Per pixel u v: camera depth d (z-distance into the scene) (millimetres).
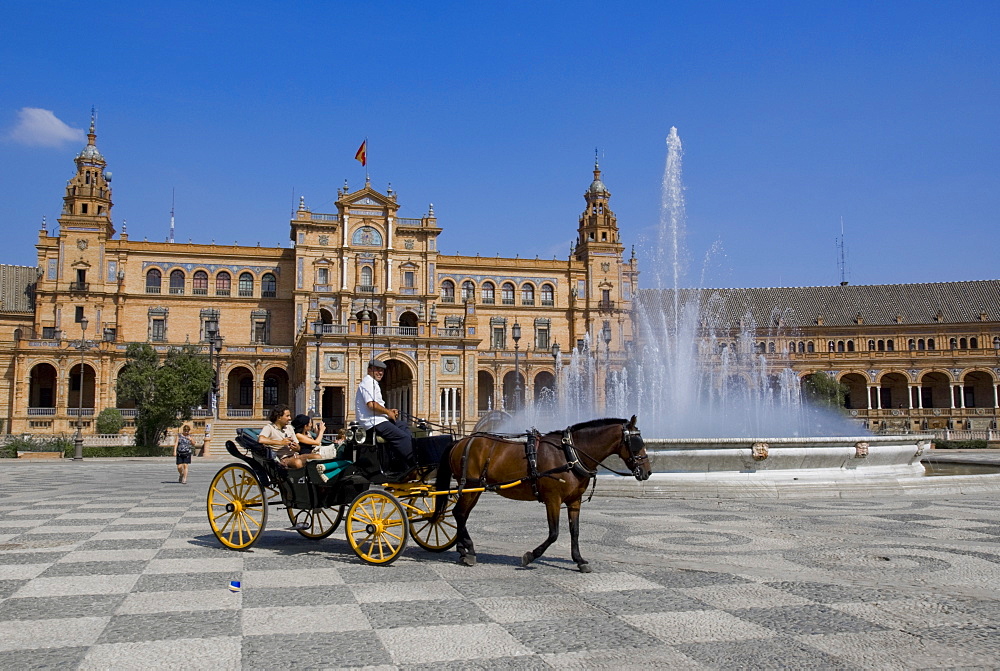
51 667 7414
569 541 15281
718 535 15945
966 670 7453
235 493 14656
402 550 12820
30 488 29109
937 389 115000
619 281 113312
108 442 73625
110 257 96000
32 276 106062
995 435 78562
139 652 7879
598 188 115750
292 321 100500
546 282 111875
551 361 106750
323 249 96875
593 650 8016
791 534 16062
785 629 8766
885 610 9609
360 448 13789
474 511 20844
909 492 24484
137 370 72062
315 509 14570
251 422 82562
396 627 8836
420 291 99938
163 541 14977
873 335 114938
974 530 16594
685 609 9656
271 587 10883
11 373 87625
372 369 14211
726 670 7438
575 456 12500
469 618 9234
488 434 13430
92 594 10328
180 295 97750
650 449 24000
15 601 9914
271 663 7578
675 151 53188
